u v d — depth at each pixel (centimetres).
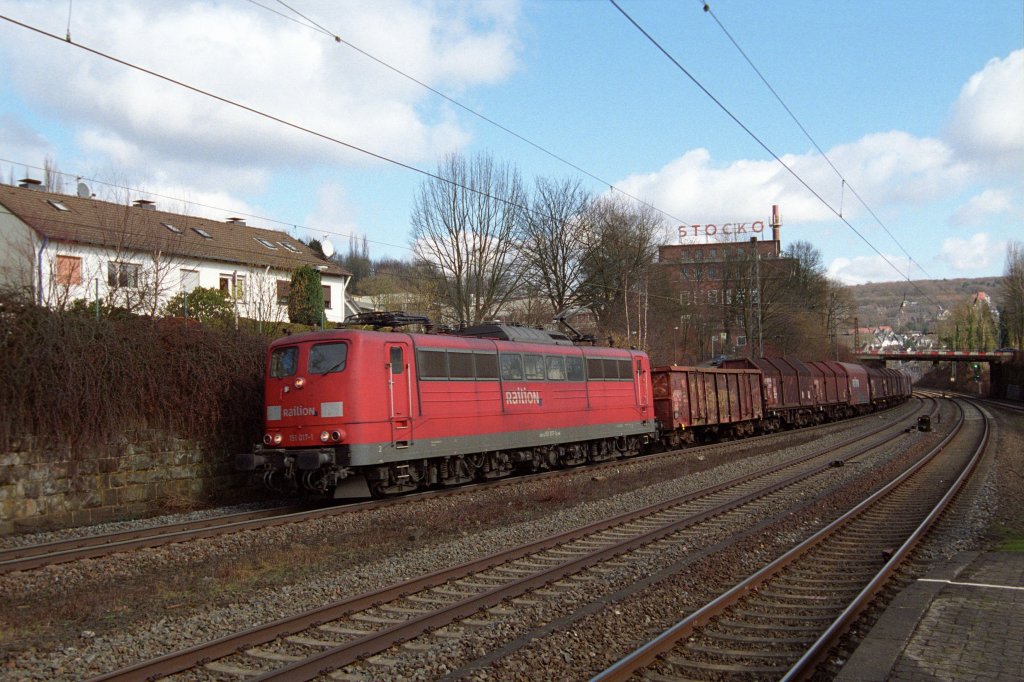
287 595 877
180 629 757
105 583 957
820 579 944
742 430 3506
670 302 5766
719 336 6800
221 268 3388
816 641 667
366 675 635
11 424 1357
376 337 1559
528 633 737
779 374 3909
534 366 2005
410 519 1387
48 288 1608
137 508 1547
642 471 2147
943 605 762
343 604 794
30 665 662
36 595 905
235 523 1284
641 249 5228
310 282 3356
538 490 1777
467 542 1176
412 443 1600
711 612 769
